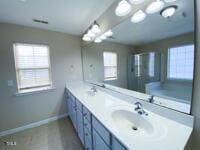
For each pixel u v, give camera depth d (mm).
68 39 2943
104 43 2006
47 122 2693
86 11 1849
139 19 1206
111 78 1900
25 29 2354
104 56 2045
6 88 2205
